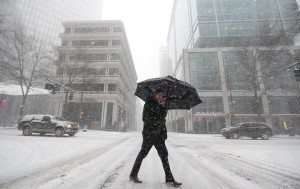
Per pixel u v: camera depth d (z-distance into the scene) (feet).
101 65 141.59
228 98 129.08
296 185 11.02
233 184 10.94
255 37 150.61
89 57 125.80
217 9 164.04
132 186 9.89
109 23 155.74
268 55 106.01
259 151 26.81
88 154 20.80
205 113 126.93
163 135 10.63
